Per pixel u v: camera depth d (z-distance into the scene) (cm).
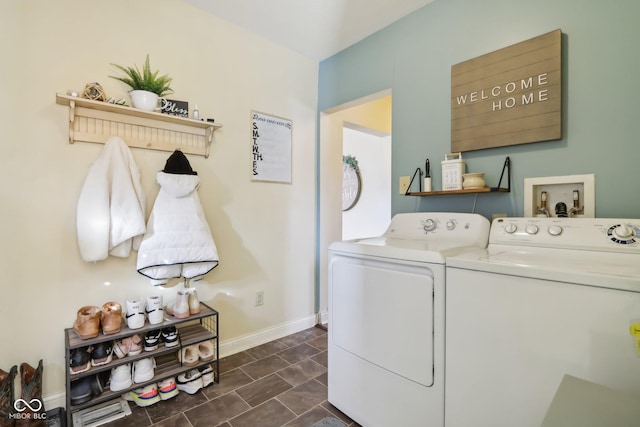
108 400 166
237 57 231
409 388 134
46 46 157
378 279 146
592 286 93
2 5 147
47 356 159
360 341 154
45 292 158
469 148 186
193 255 188
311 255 286
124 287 182
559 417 62
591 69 149
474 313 116
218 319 211
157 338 172
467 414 117
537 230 142
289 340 256
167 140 197
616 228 124
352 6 209
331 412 165
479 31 184
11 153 149
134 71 176
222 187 225
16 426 141
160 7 195
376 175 468
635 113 138
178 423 155
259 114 246
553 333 99
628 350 87
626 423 59
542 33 162
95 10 171
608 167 145
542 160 163
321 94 285
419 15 212
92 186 161
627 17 140
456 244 156
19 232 151
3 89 147
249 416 161
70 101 157
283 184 263
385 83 234
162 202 184
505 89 172
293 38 249
